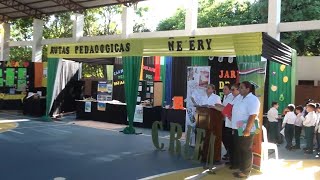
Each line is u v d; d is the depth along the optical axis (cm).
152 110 1198
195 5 1537
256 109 588
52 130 1090
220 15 2170
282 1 1680
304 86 1328
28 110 1503
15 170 607
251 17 1919
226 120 670
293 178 619
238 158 636
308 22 1245
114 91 1431
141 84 1313
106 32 2783
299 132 909
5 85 1745
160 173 616
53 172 601
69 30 2803
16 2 1958
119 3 1759
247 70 678
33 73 1694
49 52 1230
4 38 2311
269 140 983
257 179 601
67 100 1525
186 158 723
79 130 1106
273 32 1299
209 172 629
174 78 1305
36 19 2131
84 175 589
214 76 1125
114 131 1105
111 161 696
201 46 810
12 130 1066
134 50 990
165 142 927
